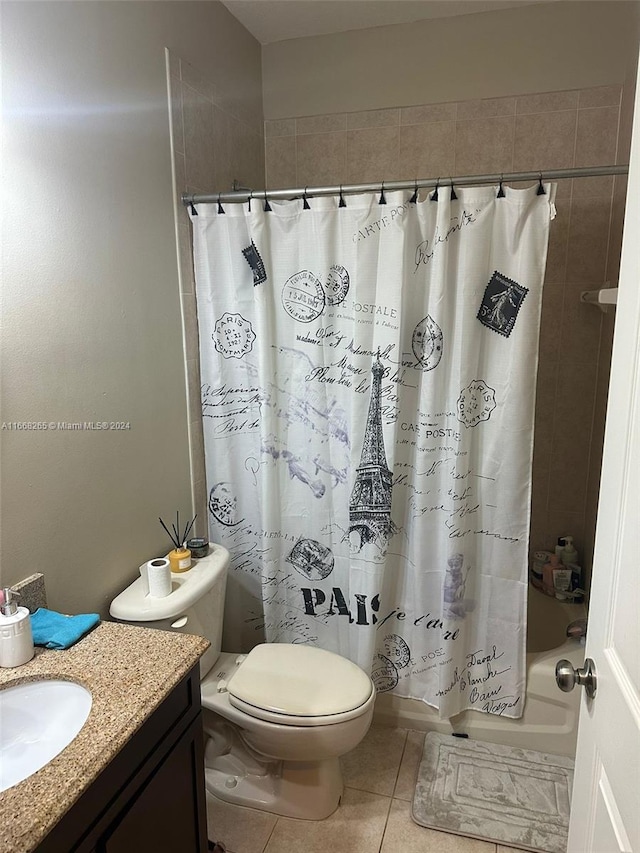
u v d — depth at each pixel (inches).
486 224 66.5
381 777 75.9
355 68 94.7
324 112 97.7
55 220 53.3
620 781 32.4
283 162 101.5
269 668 70.3
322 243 71.9
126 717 39.8
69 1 53.9
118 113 61.8
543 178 64.2
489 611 77.2
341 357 75.5
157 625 61.3
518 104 89.1
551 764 76.5
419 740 82.3
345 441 77.7
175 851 48.0
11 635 45.1
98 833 37.4
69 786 34.0
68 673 44.7
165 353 72.4
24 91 49.1
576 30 84.9
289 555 83.8
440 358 70.5
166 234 71.6
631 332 33.7
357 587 79.2
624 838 31.2
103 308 60.5
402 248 68.9
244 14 87.7
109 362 61.9
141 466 68.5
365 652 80.2
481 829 67.1
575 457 95.9
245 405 80.4
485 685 79.6
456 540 73.8
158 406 71.4
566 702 76.9
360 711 63.7
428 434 72.6
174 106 72.0
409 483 77.5
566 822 67.7
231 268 75.8
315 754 64.6
